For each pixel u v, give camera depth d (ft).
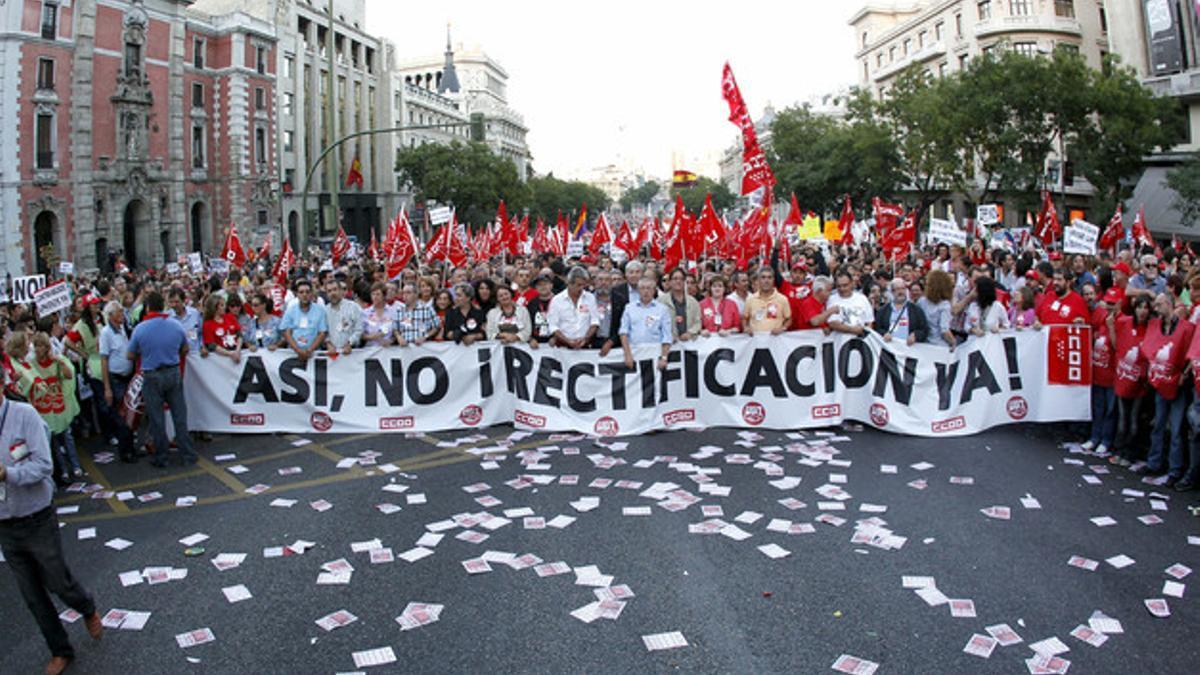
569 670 15.08
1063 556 19.74
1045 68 102.06
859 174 157.48
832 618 16.83
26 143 123.75
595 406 32.30
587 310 32.73
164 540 21.85
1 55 120.16
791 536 21.12
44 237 129.29
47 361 26.81
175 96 153.07
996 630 16.19
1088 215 156.35
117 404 30.55
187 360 33.35
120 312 30.14
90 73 133.18
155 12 147.84
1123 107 102.53
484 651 15.83
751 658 15.38
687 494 24.26
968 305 32.07
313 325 33.22
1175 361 24.22
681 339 32.50
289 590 18.62
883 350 31.91
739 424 32.63
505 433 32.35
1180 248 71.20
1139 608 17.12
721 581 18.61
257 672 15.30
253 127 171.53
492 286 34.81
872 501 23.70
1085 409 30.58
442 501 24.30
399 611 17.54
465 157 202.80
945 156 115.34
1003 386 31.58
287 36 190.49
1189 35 120.37
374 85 240.12
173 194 153.38
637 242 66.69
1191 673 14.75
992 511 22.59
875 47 233.14
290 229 191.11
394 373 33.35
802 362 32.45
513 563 19.71
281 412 33.35
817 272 52.42
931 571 18.94
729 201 433.07
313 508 23.97
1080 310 30.73
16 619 17.98
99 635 16.60
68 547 21.62
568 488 25.27
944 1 189.67
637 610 17.30
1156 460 25.86
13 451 14.78
